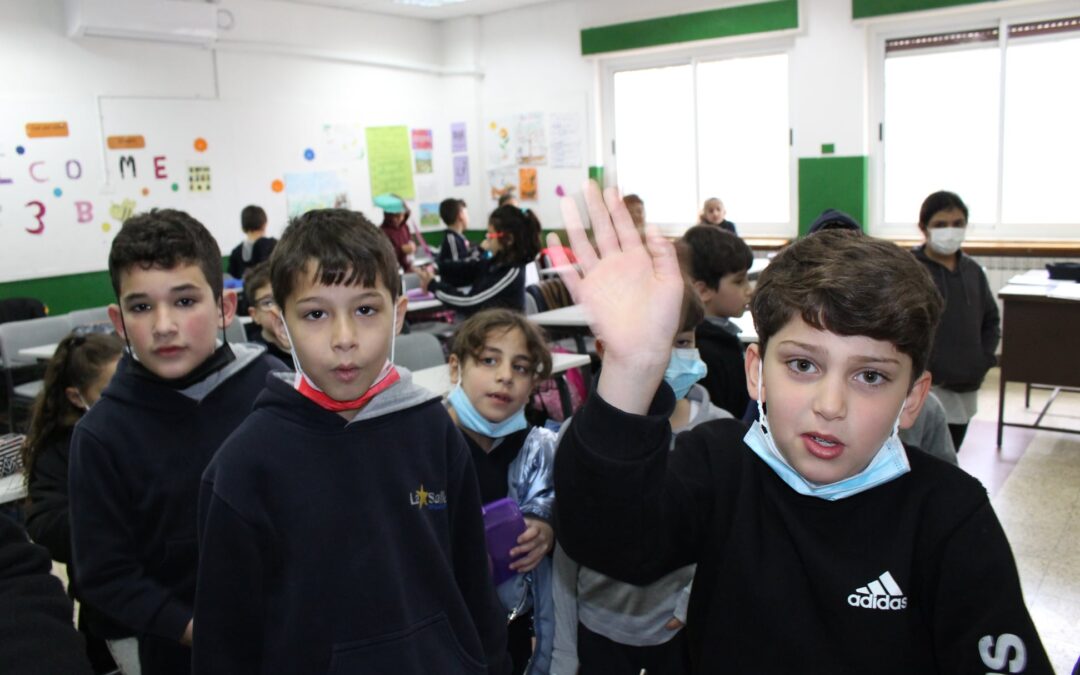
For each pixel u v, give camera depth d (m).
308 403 1.04
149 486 1.33
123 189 6.24
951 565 0.77
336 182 7.78
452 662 1.06
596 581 1.60
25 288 5.82
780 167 7.10
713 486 0.88
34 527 1.62
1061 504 3.52
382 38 8.09
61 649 0.67
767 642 0.81
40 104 5.77
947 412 3.02
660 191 7.87
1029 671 0.71
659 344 0.74
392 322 1.09
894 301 0.73
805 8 6.53
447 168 8.87
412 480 1.08
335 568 1.01
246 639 0.99
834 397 0.74
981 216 6.24
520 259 4.48
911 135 6.43
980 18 5.98
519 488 1.72
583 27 7.73
